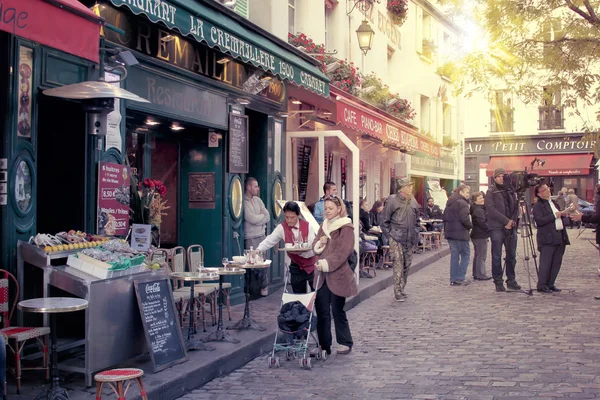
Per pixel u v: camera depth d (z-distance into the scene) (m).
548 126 39.91
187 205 10.59
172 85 8.80
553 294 11.70
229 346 7.43
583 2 13.79
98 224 7.16
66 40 5.34
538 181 12.10
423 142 21.44
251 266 7.68
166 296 6.71
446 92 30.28
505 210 12.26
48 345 5.86
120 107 7.65
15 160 6.02
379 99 19.16
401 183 11.60
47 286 5.89
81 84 6.35
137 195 8.05
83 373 5.99
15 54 6.02
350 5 18.70
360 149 19.69
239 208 10.84
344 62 16.52
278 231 8.09
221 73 10.09
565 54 14.71
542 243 11.88
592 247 22.41
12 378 5.94
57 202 7.18
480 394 5.89
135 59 7.16
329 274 7.53
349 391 6.19
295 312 7.32
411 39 25.42
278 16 13.27
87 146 7.11
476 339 8.16
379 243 15.84
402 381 6.44
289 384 6.54
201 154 10.52
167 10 7.11
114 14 7.52
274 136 12.26
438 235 21.83
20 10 4.85
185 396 6.19
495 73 15.62
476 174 41.78
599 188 11.90
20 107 6.09
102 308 5.91
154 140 9.91
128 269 6.29
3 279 5.79
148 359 6.79
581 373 6.47
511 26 14.78
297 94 13.27
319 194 13.06
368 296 12.16
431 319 9.63
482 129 41.31
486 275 14.36
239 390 6.37
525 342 7.87
